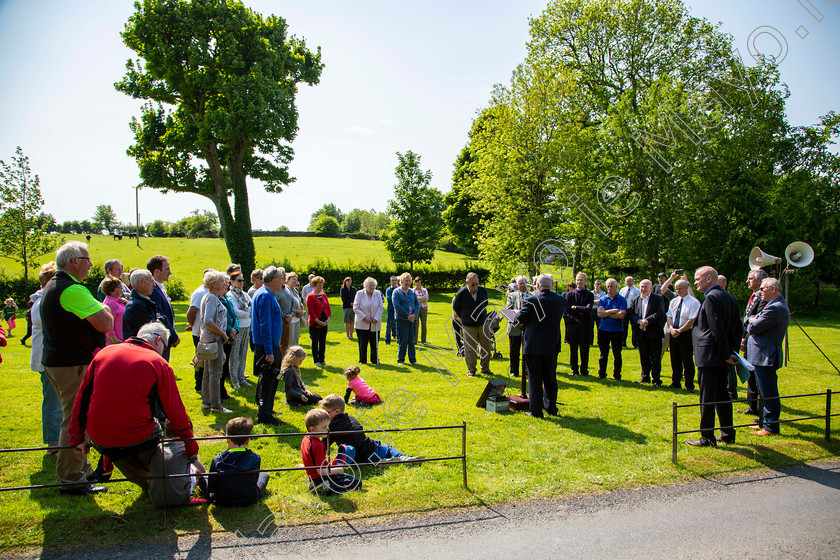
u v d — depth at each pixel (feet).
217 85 91.15
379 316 34.91
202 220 262.47
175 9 89.30
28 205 85.35
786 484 16.33
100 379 12.95
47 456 17.39
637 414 23.45
